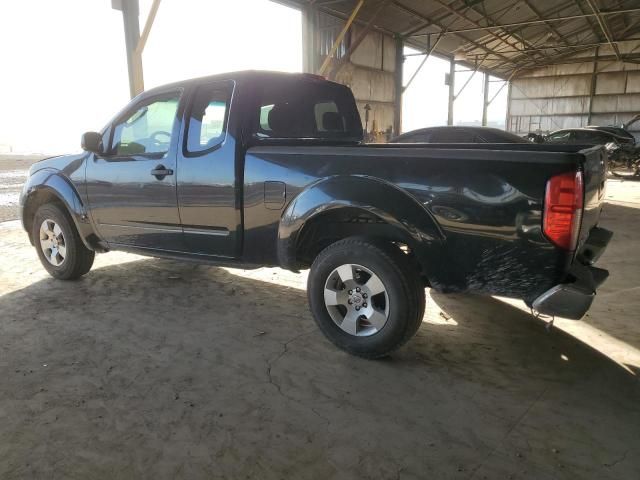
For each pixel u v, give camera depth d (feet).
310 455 7.09
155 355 10.14
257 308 12.81
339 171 9.62
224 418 7.97
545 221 8.02
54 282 14.83
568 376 9.37
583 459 7.04
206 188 11.32
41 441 7.34
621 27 82.69
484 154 8.37
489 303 13.29
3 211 27.14
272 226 10.68
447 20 60.59
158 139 12.43
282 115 12.05
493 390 8.87
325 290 10.20
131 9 30.86
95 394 8.64
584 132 50.19
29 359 9.92
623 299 13.43
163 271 15.98
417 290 9.34
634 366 9.76
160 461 6.95
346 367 9.69
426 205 8.86
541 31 77.20
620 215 26.94
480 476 6.68
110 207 13.20
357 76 54.95
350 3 48.96
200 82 11.66
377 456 7.08
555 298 8.06
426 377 9.32
